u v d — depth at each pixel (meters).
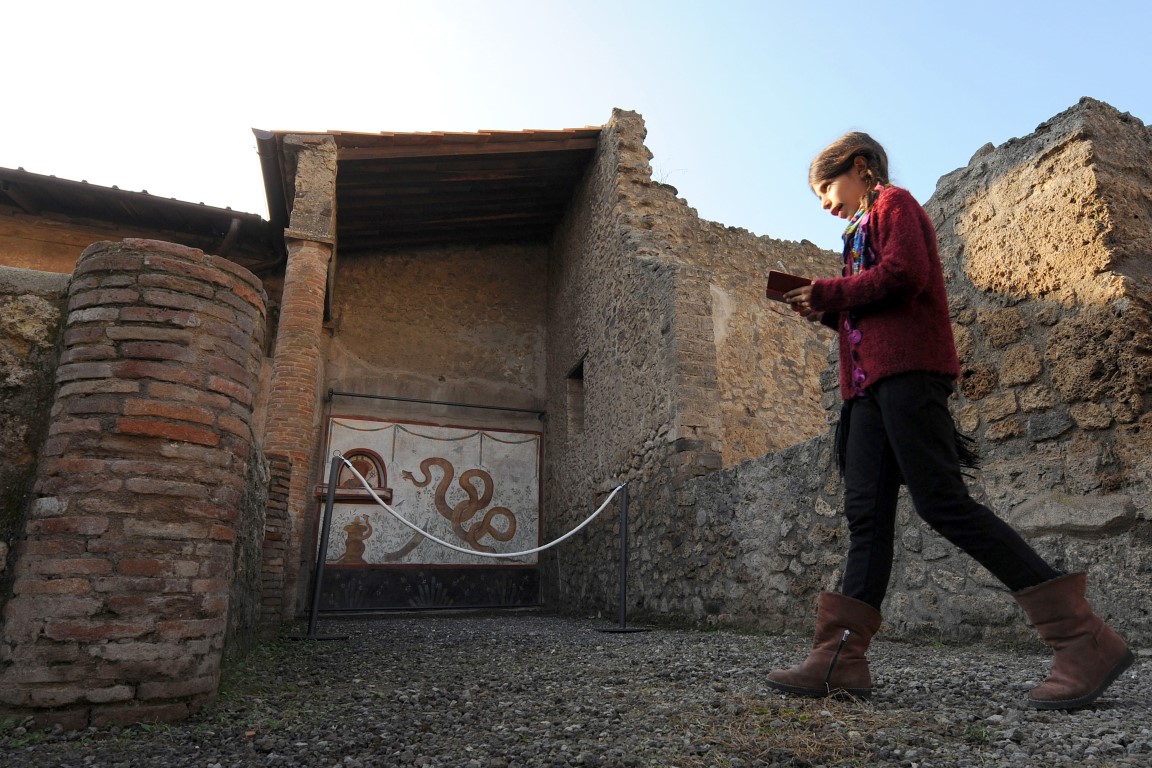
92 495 1.87
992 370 3.46
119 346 2.01
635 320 8.16
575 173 10.54
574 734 1.71
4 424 1.98
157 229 9.41
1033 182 3.40
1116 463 2.86
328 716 2.02
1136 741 1.40
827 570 4.50
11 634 1.77
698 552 6.17
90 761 1.55
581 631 5.76
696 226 9.17
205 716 1.94
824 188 2.16
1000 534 1.71
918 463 1.74
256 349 2.33
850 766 1.37
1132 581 2.73
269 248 9.92
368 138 8.40
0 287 2.09
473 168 9.77
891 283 1.77
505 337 11.52
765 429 8.57
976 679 2.20
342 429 10.20
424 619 8.36
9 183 8.35
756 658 3.14
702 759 1.45
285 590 6.64
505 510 10.65
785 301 2.00
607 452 8.63
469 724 1.89
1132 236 3.07
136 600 1.87
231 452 2.14
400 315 11.05
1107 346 2.94
